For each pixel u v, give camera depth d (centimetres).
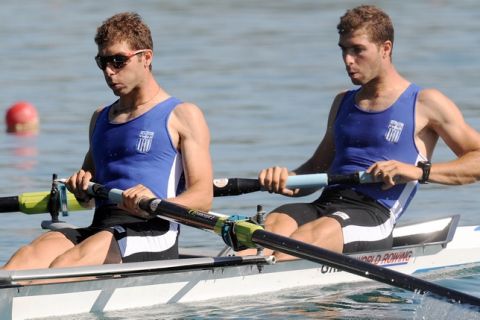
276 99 6681
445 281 3297
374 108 3359
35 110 6253
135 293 2877
